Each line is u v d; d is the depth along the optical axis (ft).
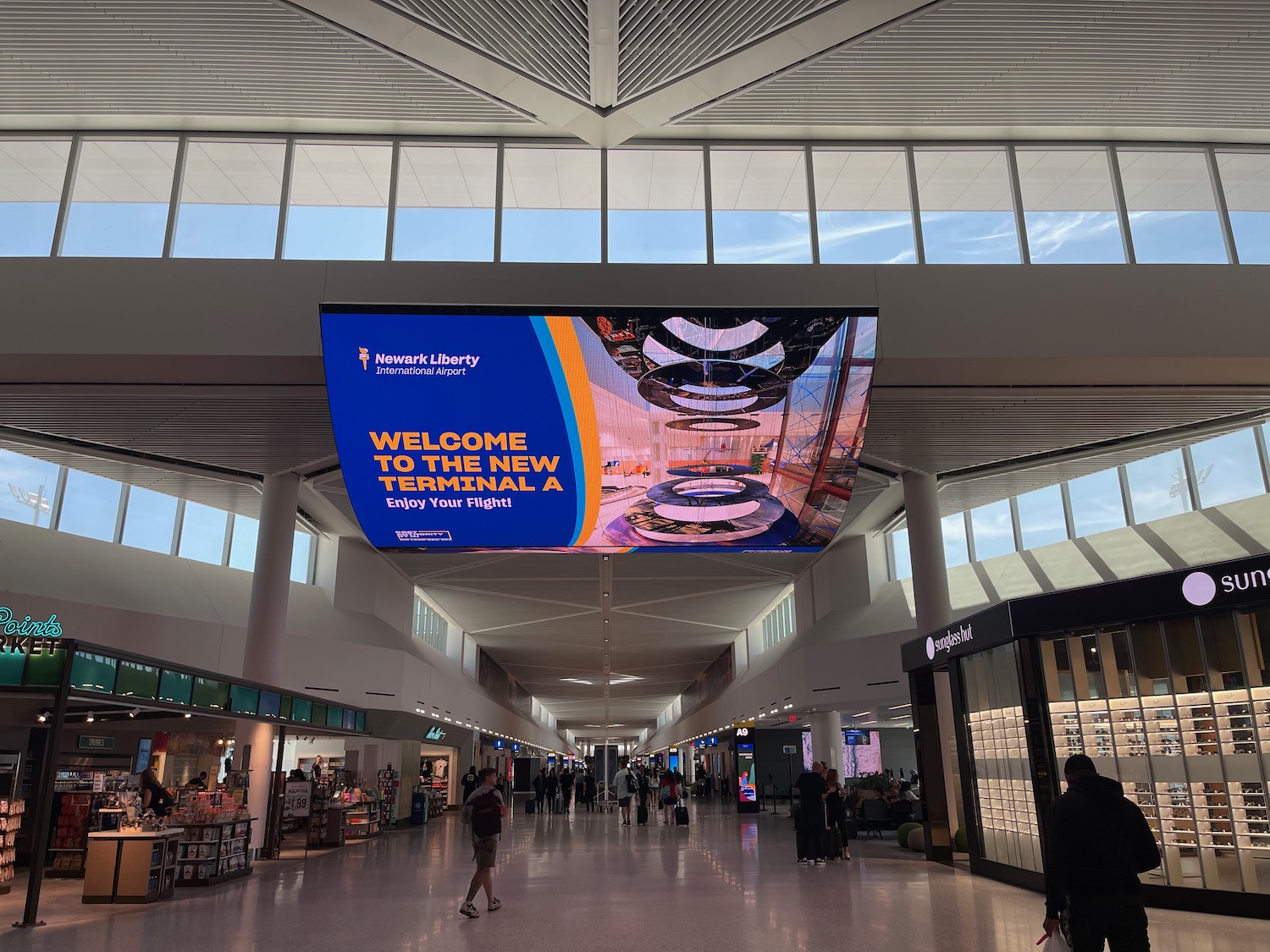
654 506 43.60
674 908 28.50
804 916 26.58
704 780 151.33
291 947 22.90
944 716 47.37
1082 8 34.63
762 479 43.01
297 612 65.92
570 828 72.02
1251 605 25.80
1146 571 55.67
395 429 41.24
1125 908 12.71
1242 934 22.47
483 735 115.55
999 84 39.96
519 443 41.91
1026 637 31.09
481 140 44.70
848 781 78.59
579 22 34.53
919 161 45.11
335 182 43.57
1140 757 28.09
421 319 39.11
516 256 42.73
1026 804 31.83
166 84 39.88
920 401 45.21
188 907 30.22
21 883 37.17
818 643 72.59
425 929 25.35
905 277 42.01
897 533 74.59
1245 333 41.01
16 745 44.42
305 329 40.11
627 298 41.98
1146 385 43.42
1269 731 25.38
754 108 41.96
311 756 77.36
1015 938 22.74
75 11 34.63
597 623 102.17
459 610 94.27
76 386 41.73
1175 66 38.78
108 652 30.40
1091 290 41.60
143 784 42.47
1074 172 44.86
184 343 39.27
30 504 54.24
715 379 40.86
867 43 36.65
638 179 44.34
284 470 55.06
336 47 36.88
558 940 23.43
